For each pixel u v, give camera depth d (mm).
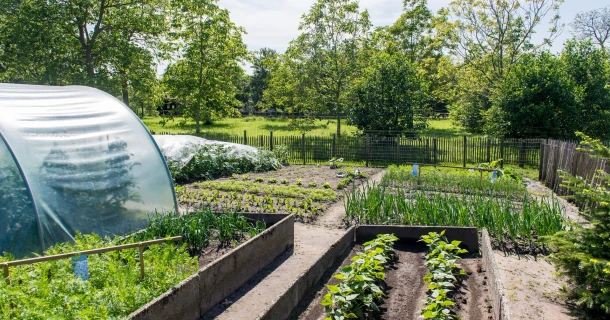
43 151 7500
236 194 12062
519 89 22641
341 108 30875
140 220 8477
